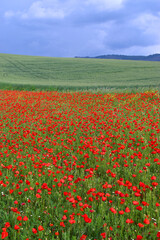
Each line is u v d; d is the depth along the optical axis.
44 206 3.85
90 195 4.02
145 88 21.27
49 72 48.50
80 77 42.16
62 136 8.20
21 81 37.44
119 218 3.44
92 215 3.32
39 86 31.09
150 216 3.38
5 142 7.89
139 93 18.00
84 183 4.52
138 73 43.75
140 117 10.61
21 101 18.67
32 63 60.22
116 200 3.92
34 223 3.34
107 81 35.59
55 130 8.80
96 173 5.27
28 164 5.50
